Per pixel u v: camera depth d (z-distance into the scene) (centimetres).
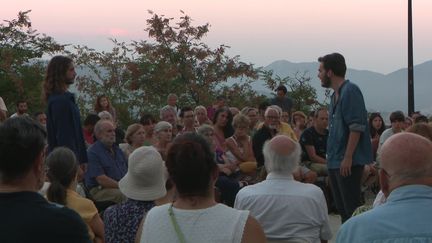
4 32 2388
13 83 2245
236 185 1057
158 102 2441
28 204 315
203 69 2566
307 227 536
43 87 729
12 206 314
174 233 348
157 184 522
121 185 527
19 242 307
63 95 713
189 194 358
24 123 321
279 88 1783
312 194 536
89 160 904
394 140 320
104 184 895
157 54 2531
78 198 566
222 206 357
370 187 1266
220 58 2573
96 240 567
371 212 316
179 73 2522
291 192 535
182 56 2548
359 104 713
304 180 1160
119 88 2491
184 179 356
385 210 312
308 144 1199
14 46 2397
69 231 315
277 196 534
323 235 551
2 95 2248
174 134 1283
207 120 1359
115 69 2514
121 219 516
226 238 345
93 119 1120
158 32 2561
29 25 2420
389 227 307
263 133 1115
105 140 917
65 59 721
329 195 1184
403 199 312
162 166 523
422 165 312
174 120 1296
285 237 533
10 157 315
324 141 1202
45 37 2433
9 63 2252
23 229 309
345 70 730
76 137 717
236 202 548
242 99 2497
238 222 349
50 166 557
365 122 718
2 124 320
